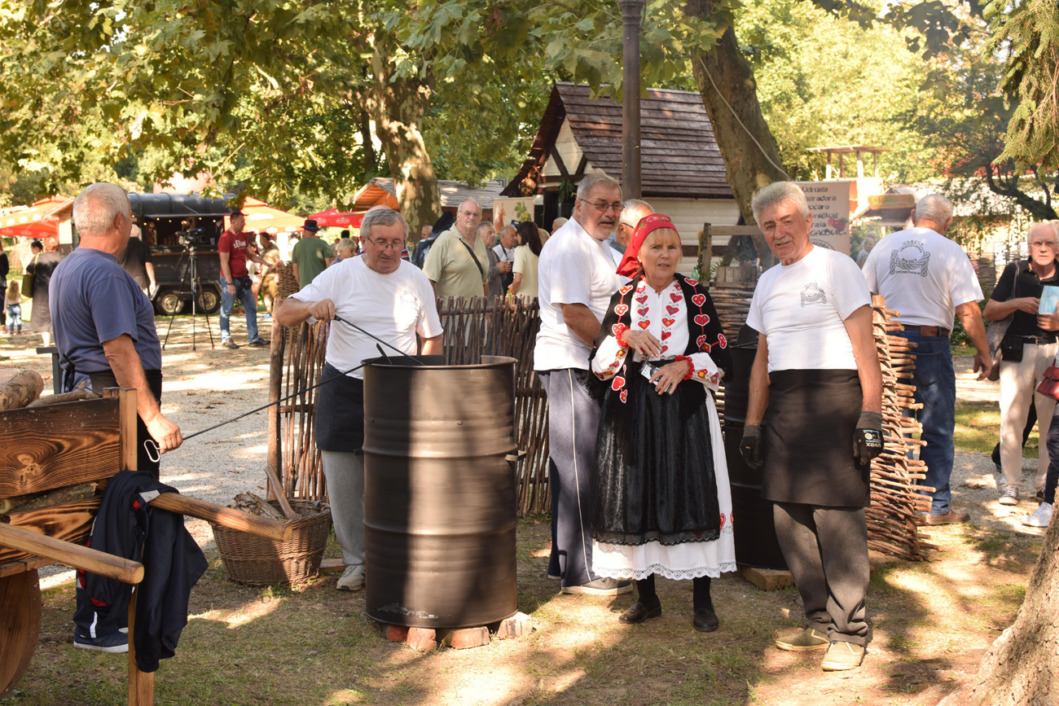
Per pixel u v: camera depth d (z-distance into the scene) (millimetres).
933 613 4883
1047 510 6426
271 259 17844
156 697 3838
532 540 6328
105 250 4391
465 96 16188
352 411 5207
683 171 18750
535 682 4090
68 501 3221
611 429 4410
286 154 24578
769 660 4305
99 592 3252
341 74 20766
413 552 4430
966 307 6426
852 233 19312
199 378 13297
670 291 4477
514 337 6844
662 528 4363
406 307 5309
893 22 10531
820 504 4191
